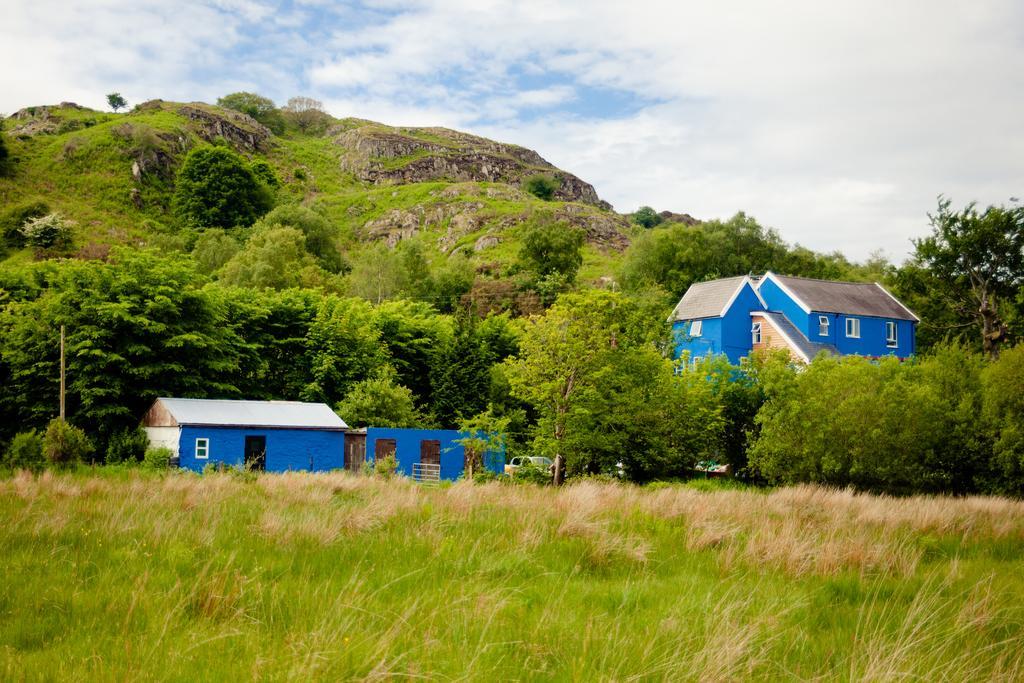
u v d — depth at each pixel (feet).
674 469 116.16
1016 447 90.94
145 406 137.49
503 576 32.14
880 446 94.43
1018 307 181.88
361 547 36.04
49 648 21.68
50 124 643.86
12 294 157.58
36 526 37.42
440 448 135.95
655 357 113.70
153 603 25.22
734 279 190.49
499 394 158.40
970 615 26.78
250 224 519.19
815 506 61.41
